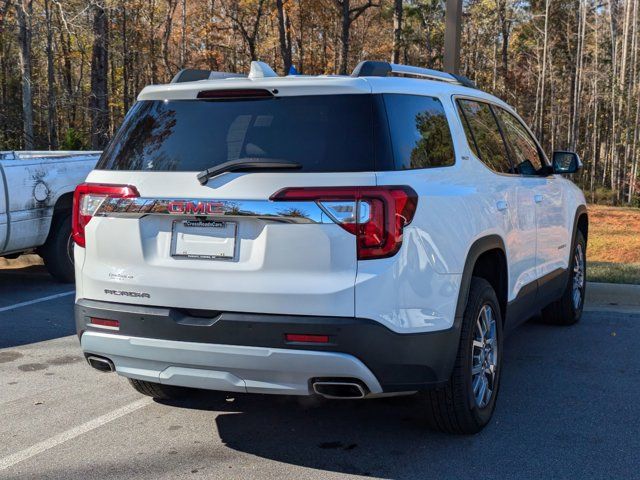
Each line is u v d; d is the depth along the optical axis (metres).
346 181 3.21
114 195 3.56
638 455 3.69
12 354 5.71
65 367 5.37
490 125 4.74
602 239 24.95
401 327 3.26
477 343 3.91
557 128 61.12
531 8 53.97
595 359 5.43
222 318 3.29
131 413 4.38
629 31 52.56
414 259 3.30
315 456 3.70
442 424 3.86
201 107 3.66
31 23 26.58
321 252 3.18
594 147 51.81
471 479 3.41
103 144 27.34
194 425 4.16
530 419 4.20
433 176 3.61
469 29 55.53
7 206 7.63
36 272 9.56
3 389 4.86
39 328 6.55
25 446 3.88
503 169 4.68
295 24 51.88
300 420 4.23
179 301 3.40
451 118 4.07
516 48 57.34
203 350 3.33
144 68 48.78
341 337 3.15
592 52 55.31
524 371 5.14
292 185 3.23
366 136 3.34
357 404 4.50
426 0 46.06
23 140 26.47
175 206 3.39
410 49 49.16
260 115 3.51
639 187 46.09
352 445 3.84
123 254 3.54
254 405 4.50
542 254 5.22
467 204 3.79
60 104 31.72
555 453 3.71
